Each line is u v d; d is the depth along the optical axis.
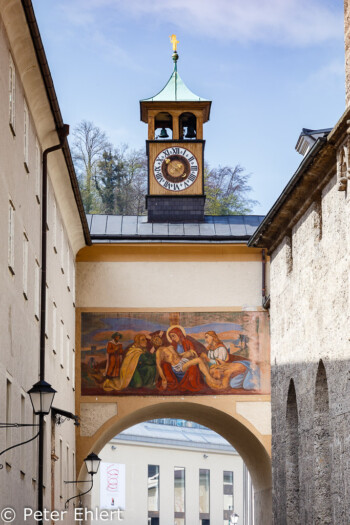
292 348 33.34
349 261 26.56
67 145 32.97
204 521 80.19
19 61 27.34
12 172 26.41
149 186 47.03
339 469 27.22
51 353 34.75
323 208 29.53
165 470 78.12
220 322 44.03
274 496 35.84
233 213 69.44
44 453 32.72
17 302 27.08
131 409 43.28
